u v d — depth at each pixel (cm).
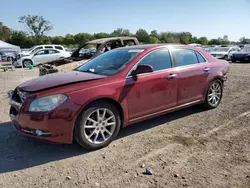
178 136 400
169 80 429
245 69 1447
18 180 287
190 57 487
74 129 337
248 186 263
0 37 7788
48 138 322
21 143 387
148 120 480
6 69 1709
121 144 376
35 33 7388
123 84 372
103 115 360
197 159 323
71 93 330
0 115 534
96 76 378
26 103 327
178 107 459
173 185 268
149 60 416
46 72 800
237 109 540
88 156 341
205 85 505
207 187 263
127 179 283
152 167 307
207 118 485
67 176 292
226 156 329
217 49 2427
